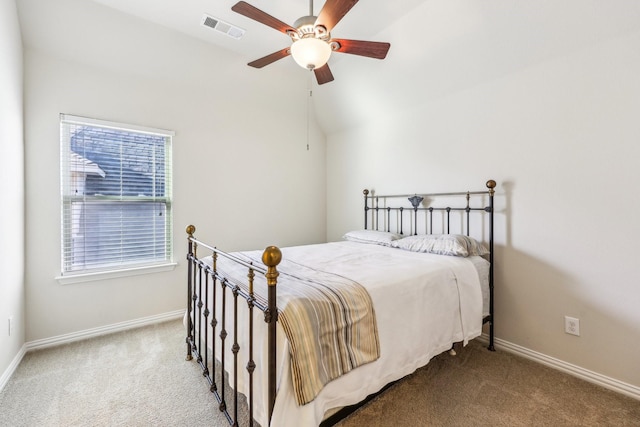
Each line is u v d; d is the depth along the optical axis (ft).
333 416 3.98
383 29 7.98
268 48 8.95
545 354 6.66
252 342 3.98
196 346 6.72
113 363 6.55
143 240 8.80
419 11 7.22
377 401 5.33
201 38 8.43
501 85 7.31
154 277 8.86
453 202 8.44
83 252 7.88
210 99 9.83
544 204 6.63
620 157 5.60
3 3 5.69
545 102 6.56
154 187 8.97
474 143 7.90
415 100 9.28
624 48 5.50
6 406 5.13
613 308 5.74
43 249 7.25
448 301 5.75
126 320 8.41
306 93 11.64
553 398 5.45
